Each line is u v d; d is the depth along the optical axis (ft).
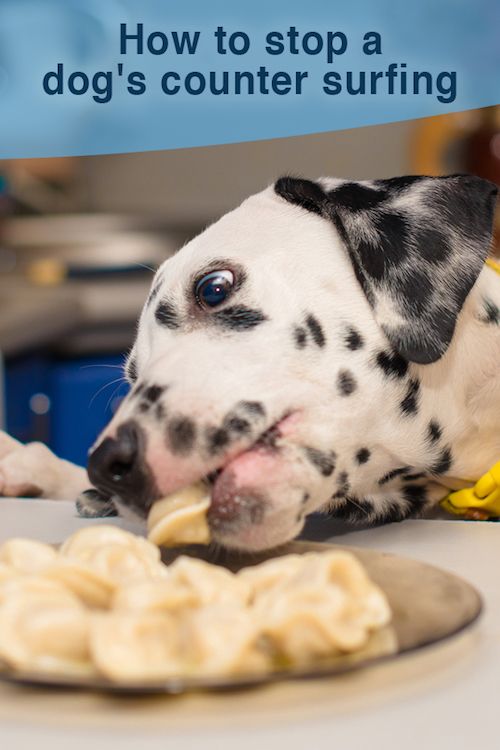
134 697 1.83
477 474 3.10
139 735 1.71
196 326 2.90
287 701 1.83
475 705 1.85
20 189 9.50
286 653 1.96
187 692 1.83
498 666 2.01
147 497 2.66
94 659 1.81
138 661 1.81
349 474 2.90
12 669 1.89
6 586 2.00
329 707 1.82
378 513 3.04
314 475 2.78
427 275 2.91
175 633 1.91
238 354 2.82
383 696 1.88
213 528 2.67
